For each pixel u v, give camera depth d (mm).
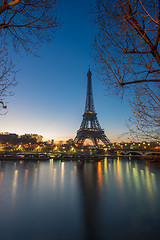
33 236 17375
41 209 25031
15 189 37125
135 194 33250
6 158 116250
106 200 29562
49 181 46406
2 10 4836
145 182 44781
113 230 18750
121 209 25016
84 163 99750
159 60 4441
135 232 18047
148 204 27125
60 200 29578
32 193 33969
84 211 24203
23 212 23891
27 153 151500
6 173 59438
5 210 24531
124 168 74750
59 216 22516
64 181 46594
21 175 55781
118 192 34938
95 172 63438
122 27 4566
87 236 17031
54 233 17984
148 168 71312
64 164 93312
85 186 40406
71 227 19391
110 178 51250
